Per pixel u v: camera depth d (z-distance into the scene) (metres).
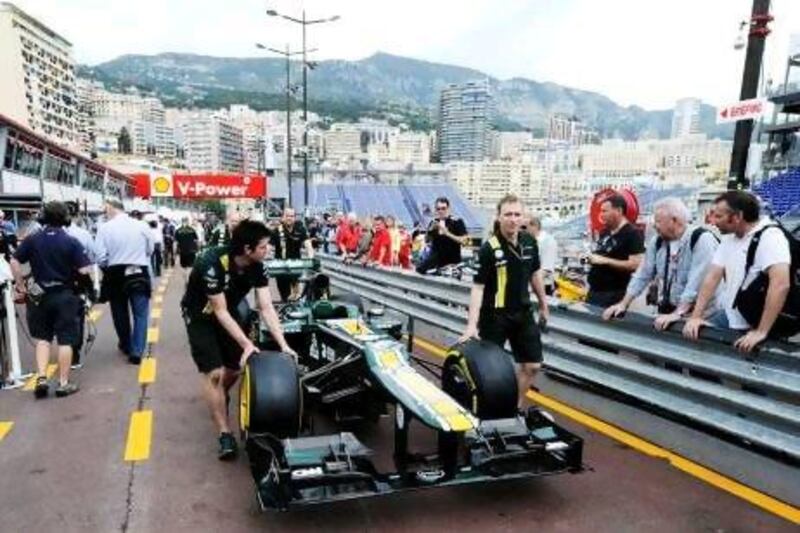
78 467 4.30
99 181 42.81
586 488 3.94
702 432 4.26
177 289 14.20
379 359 4.20
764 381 3.70
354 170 58.12
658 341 4.53
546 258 8.40
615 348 4.91
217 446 4.66
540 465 3.69
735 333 3.88
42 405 5.61
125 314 7.39
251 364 4.04
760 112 6.96
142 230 7.22
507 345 6.28
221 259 4.28
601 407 5.13
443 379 4.73
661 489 3.91
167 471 4.23
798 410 3.56
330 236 19.84
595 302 5.74
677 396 4.39
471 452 3.63
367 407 4.61
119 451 4.57
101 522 3.57
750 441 3.83
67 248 5.84
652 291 5.53
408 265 12.24
